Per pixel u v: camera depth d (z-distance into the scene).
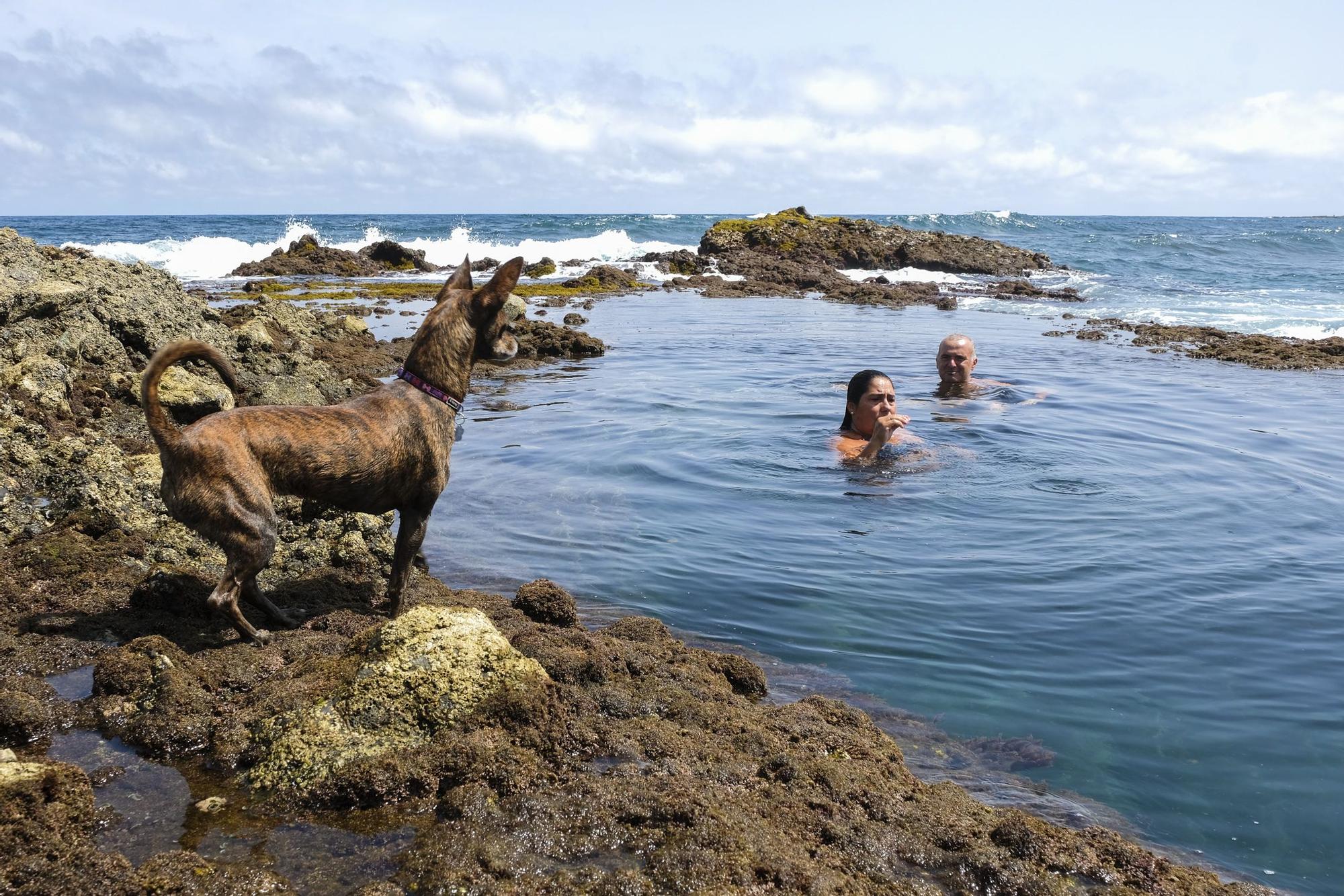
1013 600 6.34
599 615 6.12
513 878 3.40
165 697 4.43
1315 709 4.92
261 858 3.52
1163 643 5.68
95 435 7.67
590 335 19.92
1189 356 17.77
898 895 3.44
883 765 4.33
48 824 3.49
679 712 4.66
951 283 35.12
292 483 5.11
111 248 40.66
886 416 9.84
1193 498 8.49
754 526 7.84
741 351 18.12
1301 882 3.65
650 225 67.00
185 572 5.63
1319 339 20.47
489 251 45.88
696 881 3.36
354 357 15.66
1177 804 4.16
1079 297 30.06
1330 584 6.53
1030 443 10.55
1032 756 4.54
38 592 5.55
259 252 41.38
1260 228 97.31
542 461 9.77
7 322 8.84
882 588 6.54
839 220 42.84
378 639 4.43
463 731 4.19
